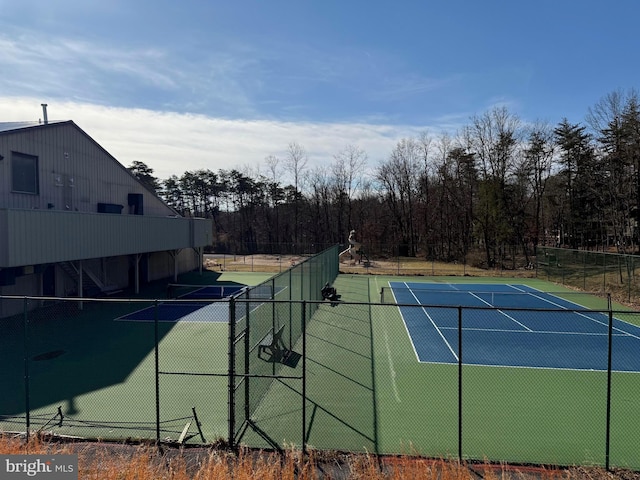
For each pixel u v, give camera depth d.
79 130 24.39
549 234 60.28
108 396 10.20
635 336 16.56
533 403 9.99
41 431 7.84
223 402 9.77
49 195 21.91
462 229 54.84
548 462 7.35
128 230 24.77
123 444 7.69
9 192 19.28
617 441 8.12
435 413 9.33
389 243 64.69
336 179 71.94
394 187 66.94
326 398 10.05
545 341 15.74
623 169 42.50
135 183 31.08
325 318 19.06
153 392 10.46
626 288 25.25
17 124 24.09
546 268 35.53
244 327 9.49
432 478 6.15
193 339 15.65
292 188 76.00
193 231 34.66
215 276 36.66
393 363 12.86
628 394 10.57
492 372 12.22
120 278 28.98
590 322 19.20
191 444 7.68
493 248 48.19
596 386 11.15
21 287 19.95
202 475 6.42
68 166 23.48
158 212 34.88
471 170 54.25
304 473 6.51
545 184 52.44
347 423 8.76
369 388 10.77
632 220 45.56
